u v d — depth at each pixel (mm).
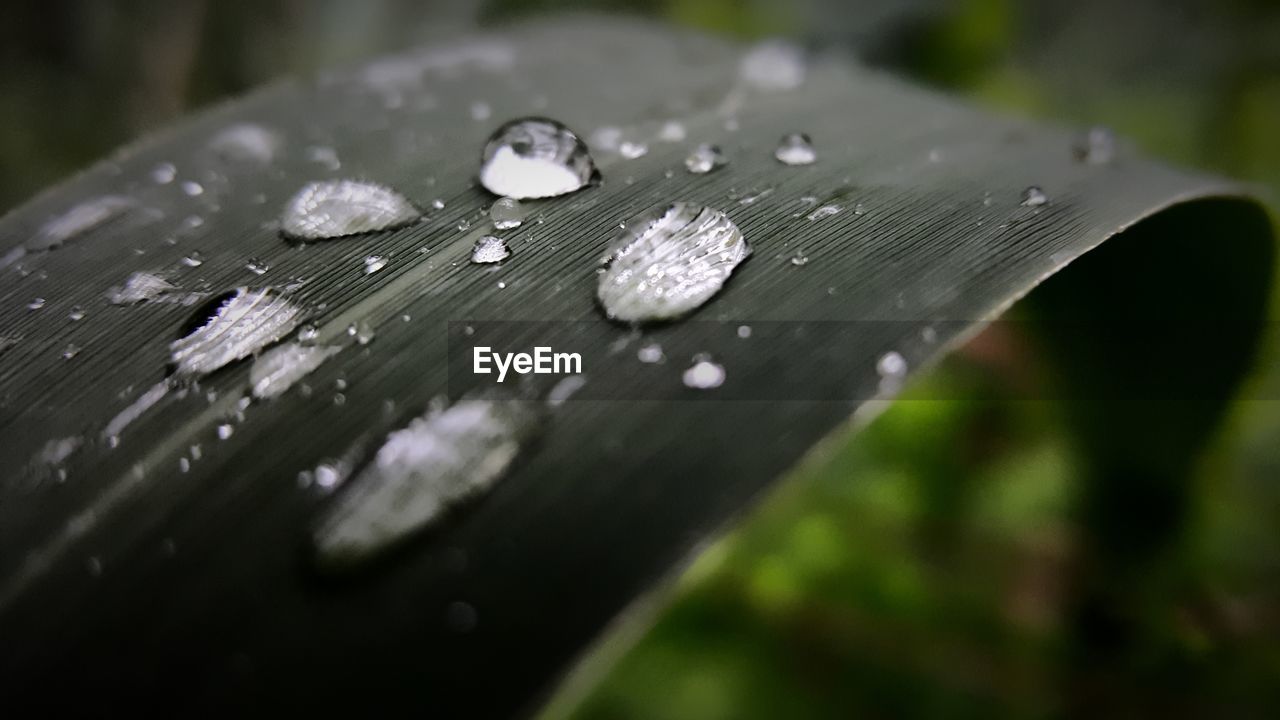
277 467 53
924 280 55
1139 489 73
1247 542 82
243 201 65
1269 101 132
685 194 62
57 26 130
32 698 49
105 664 49
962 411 89
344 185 65
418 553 50
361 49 150
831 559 85
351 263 60
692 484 50
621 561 49
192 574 50
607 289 57
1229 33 142
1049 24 149
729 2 146
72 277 61
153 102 132
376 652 48
